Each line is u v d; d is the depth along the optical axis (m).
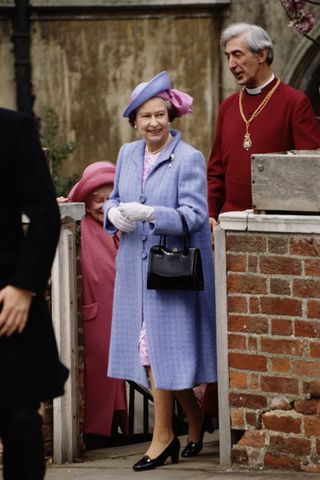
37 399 6.74
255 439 8.95
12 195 6.82
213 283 9.38
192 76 20.72
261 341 8.85
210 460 9.51
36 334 6.77
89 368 10.38
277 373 8.82
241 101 10.21
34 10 20.70
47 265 6.71
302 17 11.27
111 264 10.52
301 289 8.67
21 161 6.77
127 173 9.42
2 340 6.72
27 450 6.75
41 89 20.94
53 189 6.81
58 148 20.38
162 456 9.29
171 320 9.22
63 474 9.27
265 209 8.77
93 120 21.00
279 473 8.77
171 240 9.22
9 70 20.83
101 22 20.78
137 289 9.32
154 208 9.01
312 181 8.61
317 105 19.75
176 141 9.33
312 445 8.77
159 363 9.21
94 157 21.05
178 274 8.98
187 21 20.58
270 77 10.11
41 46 20.84
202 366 9.35
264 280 8.80
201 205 9.20
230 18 20.34
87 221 10.61
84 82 20.94
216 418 10.53
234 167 10.15
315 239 8.59
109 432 10.41
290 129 10.02
